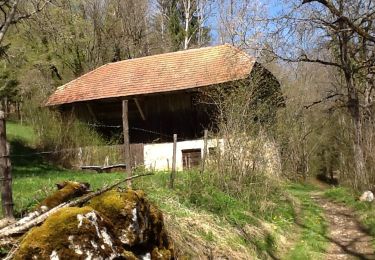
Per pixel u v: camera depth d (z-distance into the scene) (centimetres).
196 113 2367
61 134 2078
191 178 1177
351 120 2100
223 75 2261
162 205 937
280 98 1983
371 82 2127
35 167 1792
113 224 580
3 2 1955
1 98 2344
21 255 493
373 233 1216
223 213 1087
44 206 626
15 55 2566
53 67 3384
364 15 1747
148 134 2458
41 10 2052
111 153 2017
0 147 691
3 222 627
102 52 3875
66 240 504
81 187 697
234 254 898
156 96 2448
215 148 1363
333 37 2136
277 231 1173
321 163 3897
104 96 2484
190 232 876
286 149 2536
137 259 570
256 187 1305
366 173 1659
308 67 3703
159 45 4522
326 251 1109
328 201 1842
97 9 3834
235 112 1402
